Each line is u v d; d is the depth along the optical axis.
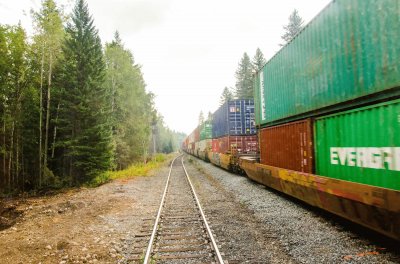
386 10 5.82
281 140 11.61
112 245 7.08
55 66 23.70
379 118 6.03
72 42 22.73
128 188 16.36
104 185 18.62
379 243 6.39
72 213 10.97
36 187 22.64
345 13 7.16
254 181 16.75
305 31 9.30
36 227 9.34
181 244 6.84
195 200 12.08
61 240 7.38
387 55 5.82
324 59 8.19
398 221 5.38
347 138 7.19
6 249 7.04
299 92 9.85
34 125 23.19
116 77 31.36
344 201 7.00
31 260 6.33
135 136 33.03
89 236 7.87
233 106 22.25
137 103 33.12
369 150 6.36
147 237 7.52
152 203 12.00
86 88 21.45
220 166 26.95
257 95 15.07
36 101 22.95
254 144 22.11
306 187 8.97
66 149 23.56
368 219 6.41
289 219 8.69
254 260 5.78
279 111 11.79
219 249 6.39
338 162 7.62
